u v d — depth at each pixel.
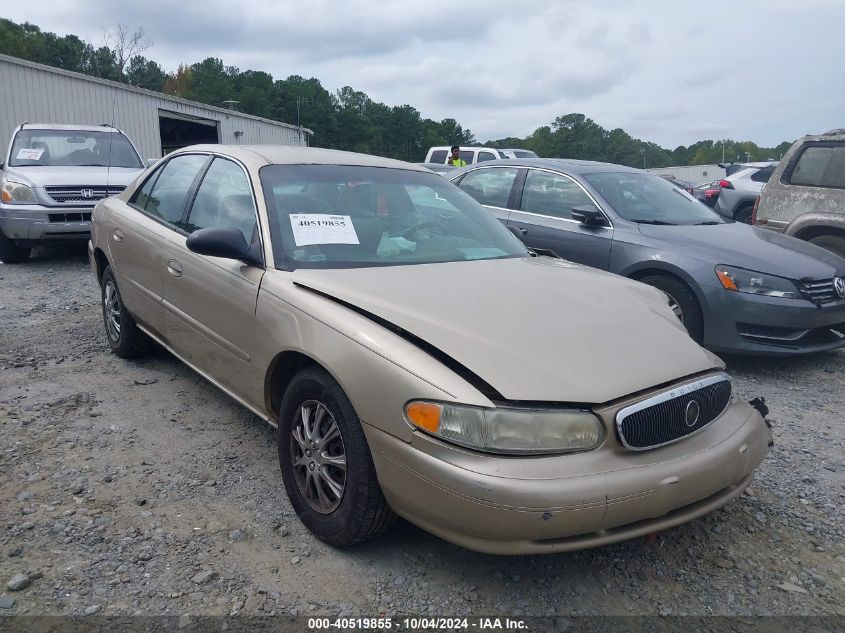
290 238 3.51
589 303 3.24
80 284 8.12
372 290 3.09
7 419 4.16
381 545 3.08
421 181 4.39
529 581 2.88
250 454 3.86
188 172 4.52
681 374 2.84
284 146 4.38
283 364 3.30
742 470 2.90
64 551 2.91
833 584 2.95
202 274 3.81
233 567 2.87
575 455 2.52
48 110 19.08
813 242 7.77
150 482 3.52
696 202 7.16
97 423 4.18
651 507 2.58
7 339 5.76
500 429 2.46
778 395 5.28
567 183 6.80
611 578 2.93
